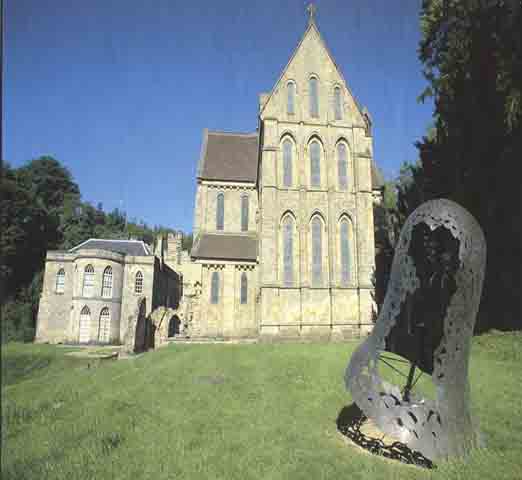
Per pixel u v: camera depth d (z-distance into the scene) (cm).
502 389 1340
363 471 770
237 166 4916
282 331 3453
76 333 5844
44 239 7969
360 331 3466
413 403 939
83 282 5994
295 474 758
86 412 1171
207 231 4553
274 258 3519
